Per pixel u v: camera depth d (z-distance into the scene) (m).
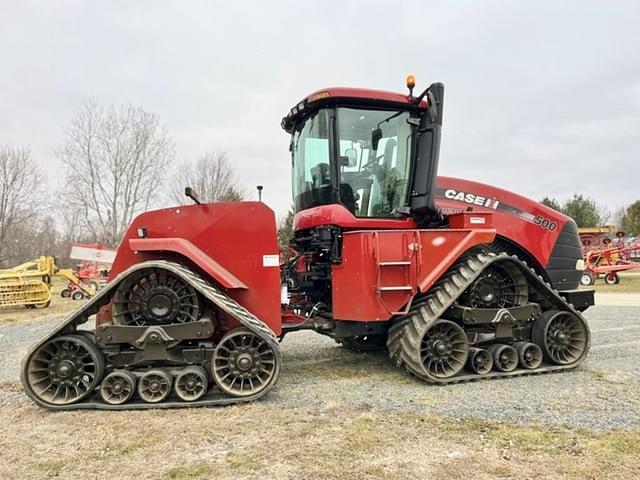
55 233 39.78
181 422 3.52
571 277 5.69
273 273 4.42
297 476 2.63
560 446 2.99
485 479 2.57
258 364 4.05
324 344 6.93
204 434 3.27
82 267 20.00
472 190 5.55
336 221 4.83
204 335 4.00
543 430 3.25
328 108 4.94
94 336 4.00
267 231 4.44
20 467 2.82
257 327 4.00
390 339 4.84
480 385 4.45
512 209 5.57
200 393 3.93
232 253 4.39
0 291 14.20
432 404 3.88
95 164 27.84
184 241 4.21
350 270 4.66
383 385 4.52
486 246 5.27
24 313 13.38
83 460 2.90
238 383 4.06
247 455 2.92
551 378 4.68
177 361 4.03
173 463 2.83
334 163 4.90
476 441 3.09
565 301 5.07
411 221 5.08
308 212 5.16
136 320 4.07
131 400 3.97
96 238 28.05
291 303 5.51
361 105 4.98
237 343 4.11
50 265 15.51
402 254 4.62
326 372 5.09
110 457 2.93
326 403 3.94
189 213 4.38
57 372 3.91
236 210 4.43
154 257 4.31
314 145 5.18
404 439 3.13
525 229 5.55
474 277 4.64
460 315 4.74
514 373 4.72
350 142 4.96
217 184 28.02
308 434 3.24
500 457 2.85
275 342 4.05
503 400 3.96
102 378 3.95
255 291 4.39
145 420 3.57
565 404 3.83
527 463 2.76
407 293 4.62
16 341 8.21
